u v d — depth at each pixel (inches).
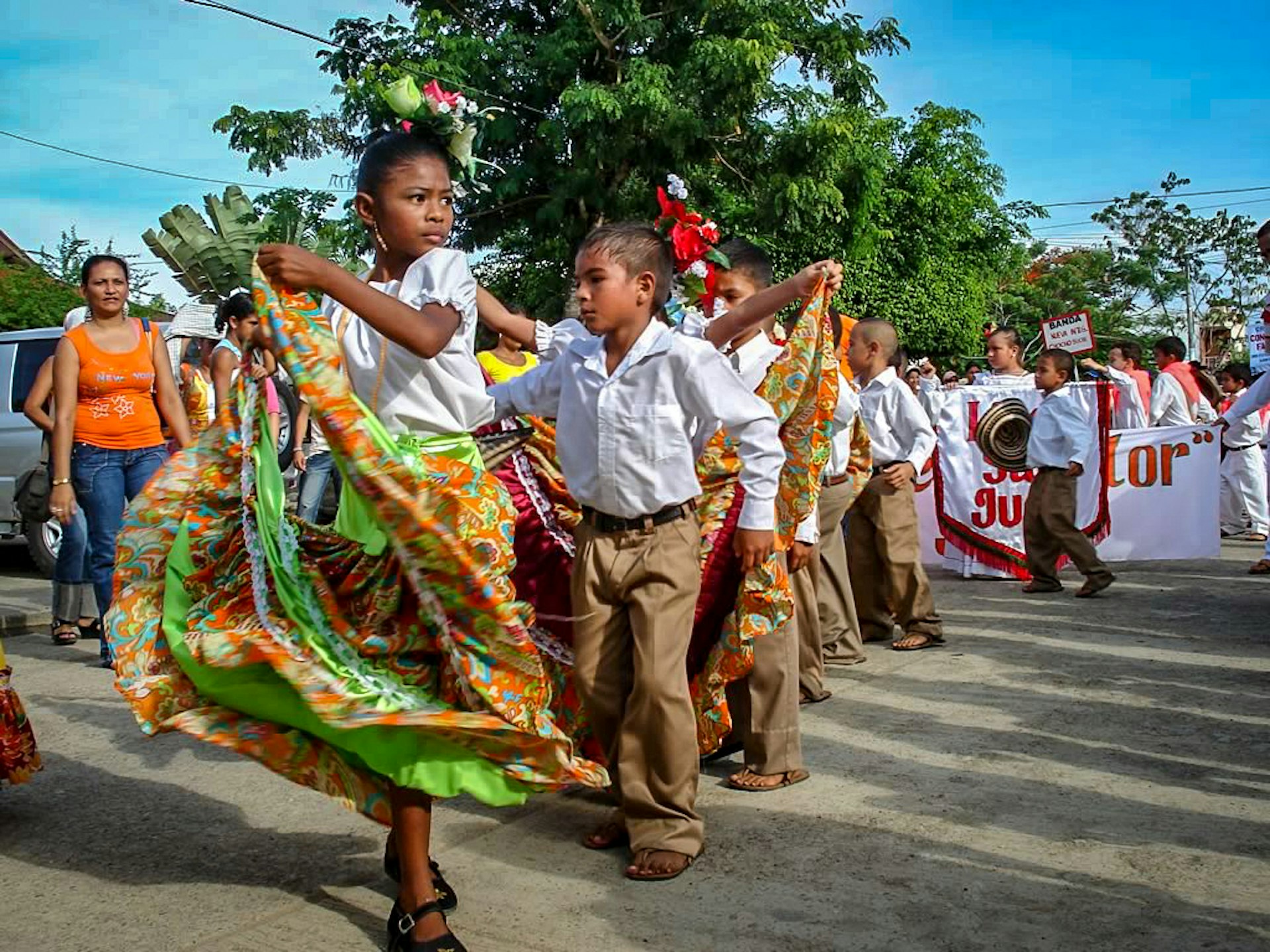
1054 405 309.1
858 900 116.3
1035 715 185.3
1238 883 119.6
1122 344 491.2
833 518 217.6
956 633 257.1
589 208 649.6
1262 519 458.9
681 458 123.1
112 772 158.7
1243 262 2022.6
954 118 982.4
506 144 660.7
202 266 540.1
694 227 145.6
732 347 156.0
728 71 606.2
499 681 102.2
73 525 247.9
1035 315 1690.5
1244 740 170.4
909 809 142.6
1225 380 508.1
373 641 102.8
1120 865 124.6
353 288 96.7
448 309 104.2
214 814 141.8
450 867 126.2
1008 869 123.6
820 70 695.1
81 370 220.1
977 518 352.2
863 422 217.5
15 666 226.5
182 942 107.5
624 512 124.0
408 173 108.4
